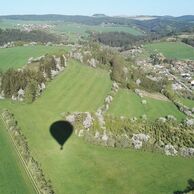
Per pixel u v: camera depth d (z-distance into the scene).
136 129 103.56
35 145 88.06
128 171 82.50
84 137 94.62
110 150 91.44
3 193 66.75
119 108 122.44
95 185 75.75
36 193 68.81
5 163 77.56
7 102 116.44
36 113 106.81
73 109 113.62
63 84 137.88
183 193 74.69
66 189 73.06
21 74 125.69
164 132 104.81
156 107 133.38
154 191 75.62
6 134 91.69
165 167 86.12
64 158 84.62
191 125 114.62
